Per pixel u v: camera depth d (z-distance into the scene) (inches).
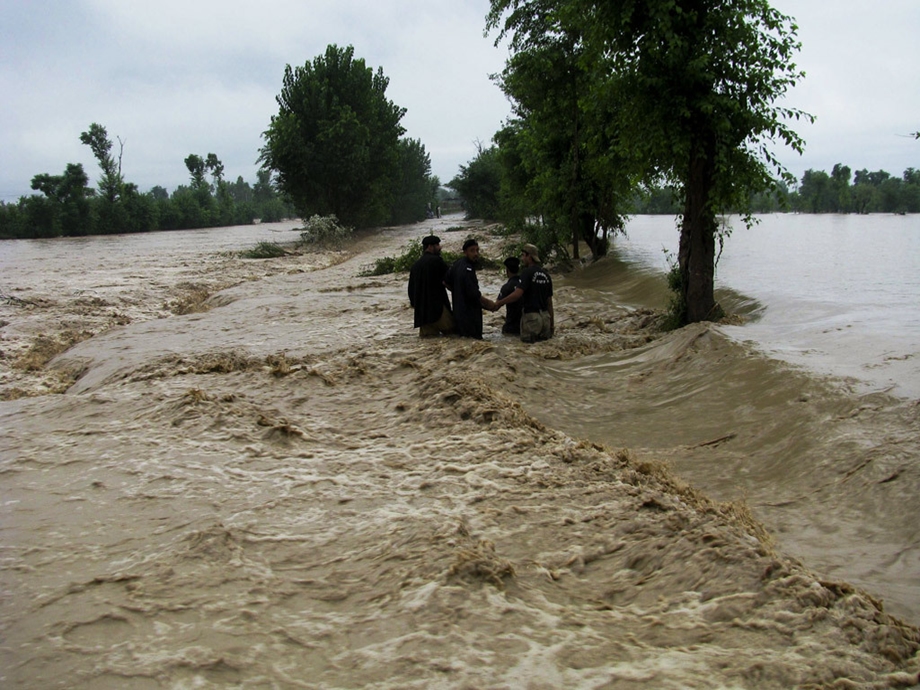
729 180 399.2
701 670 107.8
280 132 2105.1
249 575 141.9
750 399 262.7
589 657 111.5
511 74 825.5
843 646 114.3
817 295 497.4
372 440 241.4
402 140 3093.0
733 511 173.9
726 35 386.3
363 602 129.8
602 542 155.7
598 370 345.7
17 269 1056.8
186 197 3348.9
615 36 414.3
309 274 940.0
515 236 1294.3
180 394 294.5
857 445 203.6
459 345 381.7
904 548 157.5
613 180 623.8
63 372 411.8
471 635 117.2
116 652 115.6
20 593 137.7
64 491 196.4
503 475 199.9
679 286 438.0
